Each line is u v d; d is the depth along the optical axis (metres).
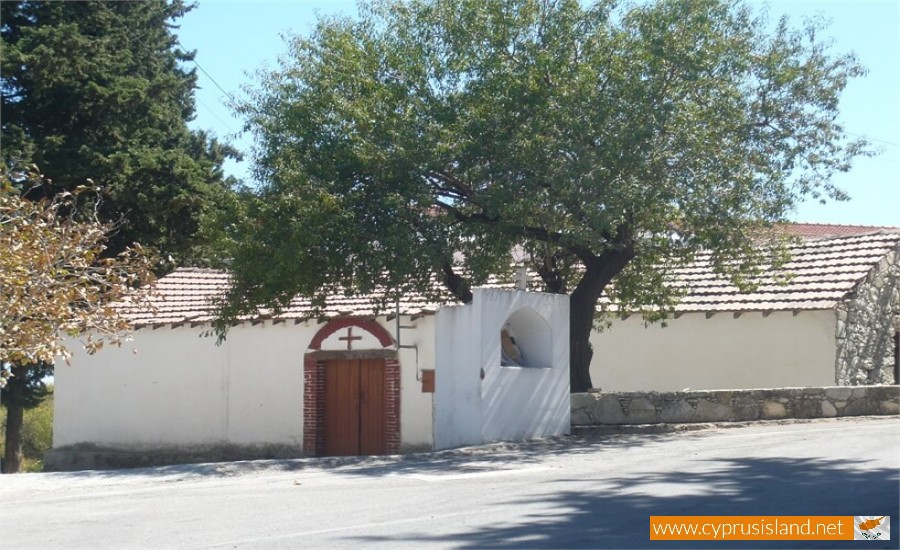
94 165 27.08
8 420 30.83
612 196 15.81
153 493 12.77
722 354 23.34
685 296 23.33
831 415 19.17
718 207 16.83
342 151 16.41
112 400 23.92
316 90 17.08
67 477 14.77
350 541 8.80
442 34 17.56
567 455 15.21
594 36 17.00
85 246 15.58
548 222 17.09
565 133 16.53
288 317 21.73
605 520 9.38
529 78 16.52
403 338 20.55
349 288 17.53
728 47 17.28
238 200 16.94
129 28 31.30
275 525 9.78
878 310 23.50
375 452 20.77
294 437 21.62
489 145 16.83
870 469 12.08
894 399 19.59
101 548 8.90
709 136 16.84
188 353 23.22
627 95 16.47
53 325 14.86
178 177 28.05
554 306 18.27
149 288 16.86
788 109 18.03
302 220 15.80
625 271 20.39
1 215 15.16
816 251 24.50
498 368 17.14
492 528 9.17
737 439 16.12
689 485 11.32
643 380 24.16
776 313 22.78
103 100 27.88
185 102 33.53
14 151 25.52
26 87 27.61
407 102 17.09
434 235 16.92
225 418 22.56
